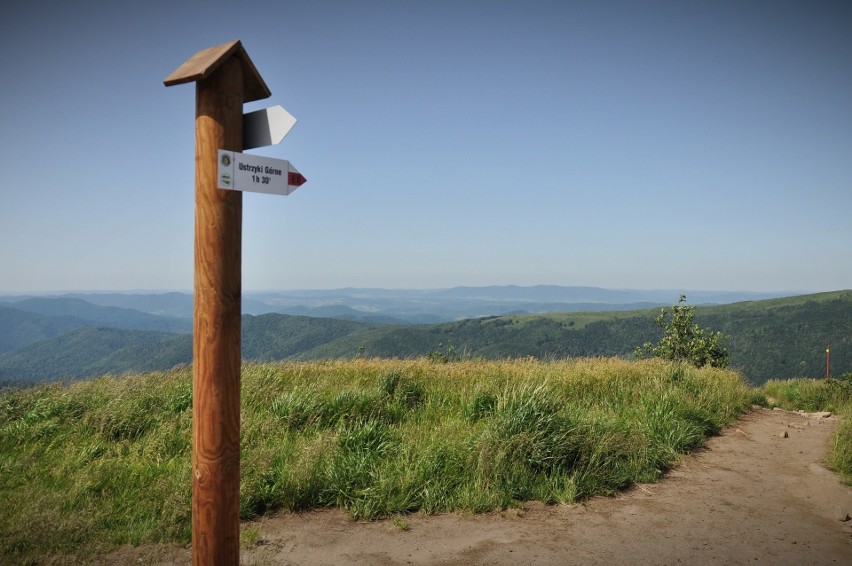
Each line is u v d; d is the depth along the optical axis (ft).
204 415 10.25
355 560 14.49
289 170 11.37
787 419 38.63
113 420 23.39
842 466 24.16
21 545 13.94
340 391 29.58
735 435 31.60
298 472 18.56
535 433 21.59
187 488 17.33
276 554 14.65
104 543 14.52
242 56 10.52
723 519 18.24
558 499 19.48
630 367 42.55
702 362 69.10
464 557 14.93
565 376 36.29
